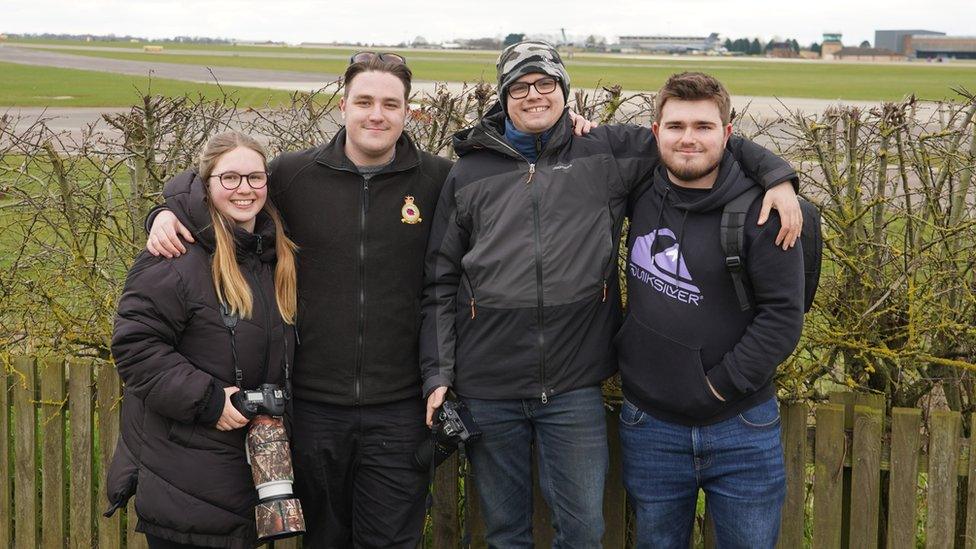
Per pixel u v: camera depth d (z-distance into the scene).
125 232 3.64
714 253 2.56
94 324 3.54
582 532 2.78
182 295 2.57
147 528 2.61
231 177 2.61
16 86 35.44
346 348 2.85
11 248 4.14
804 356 3.56
